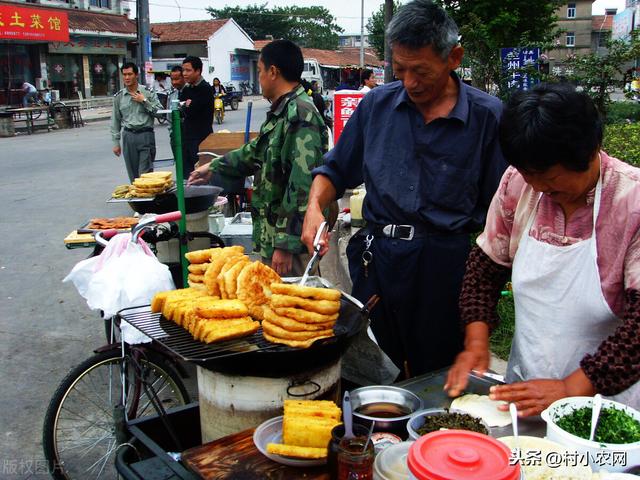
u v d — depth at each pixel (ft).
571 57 26.94
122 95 28.55
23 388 13.85
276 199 12.35
